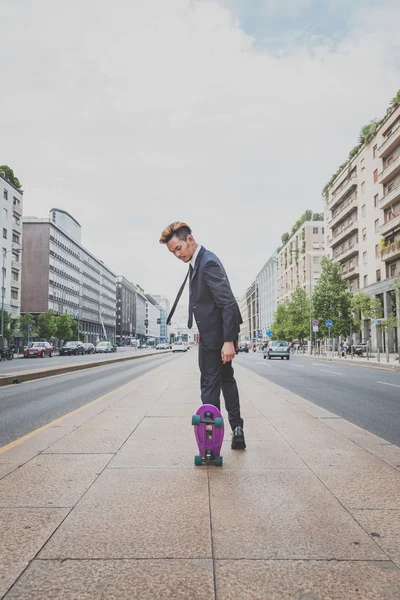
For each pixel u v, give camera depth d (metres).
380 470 3.21
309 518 2.32
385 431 5.25
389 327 29.84
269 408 6.42
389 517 2.34
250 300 153.25
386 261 42.12
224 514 2.37
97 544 2.02
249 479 2.98
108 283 137.12
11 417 6.34
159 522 2.26
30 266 80.94
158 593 1.64
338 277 43.06
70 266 95.88
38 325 63.00
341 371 18.50
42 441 4.18
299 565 1.83
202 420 3.31
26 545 2.01
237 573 1.77
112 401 7.25
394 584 1.70
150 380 11.73
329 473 3.13
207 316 3.58
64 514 2.37
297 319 55.56
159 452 3.74
